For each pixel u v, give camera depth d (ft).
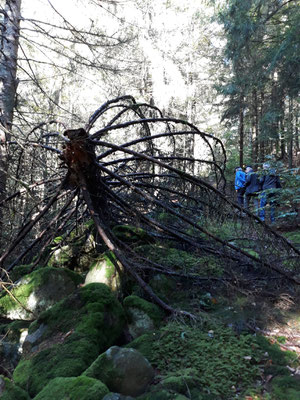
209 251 13.29
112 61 19.79
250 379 7.34
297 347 8.61
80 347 8.02
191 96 51.75
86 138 11.78
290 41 24.86
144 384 7.15
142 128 18.76
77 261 14.55
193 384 7.10
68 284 11.33
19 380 7.63
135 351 7.48
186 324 9.61
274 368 7.73
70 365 7.55
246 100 39.24
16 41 17.99
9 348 9.71
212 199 15.15
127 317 9.83
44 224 15.97
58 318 9.20
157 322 9.70
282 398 6.73
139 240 14.37
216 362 7.77
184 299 11.34
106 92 21.24
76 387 6.52
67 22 16.43
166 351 8.32
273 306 10.89
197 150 27.43
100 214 13.89
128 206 13.39
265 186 20.06
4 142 16.03
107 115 29.30
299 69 26.91
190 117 51.72
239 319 9.84
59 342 8.43
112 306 9.47
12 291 11.39
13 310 10.96
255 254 14.08
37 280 11.12
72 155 11.95
